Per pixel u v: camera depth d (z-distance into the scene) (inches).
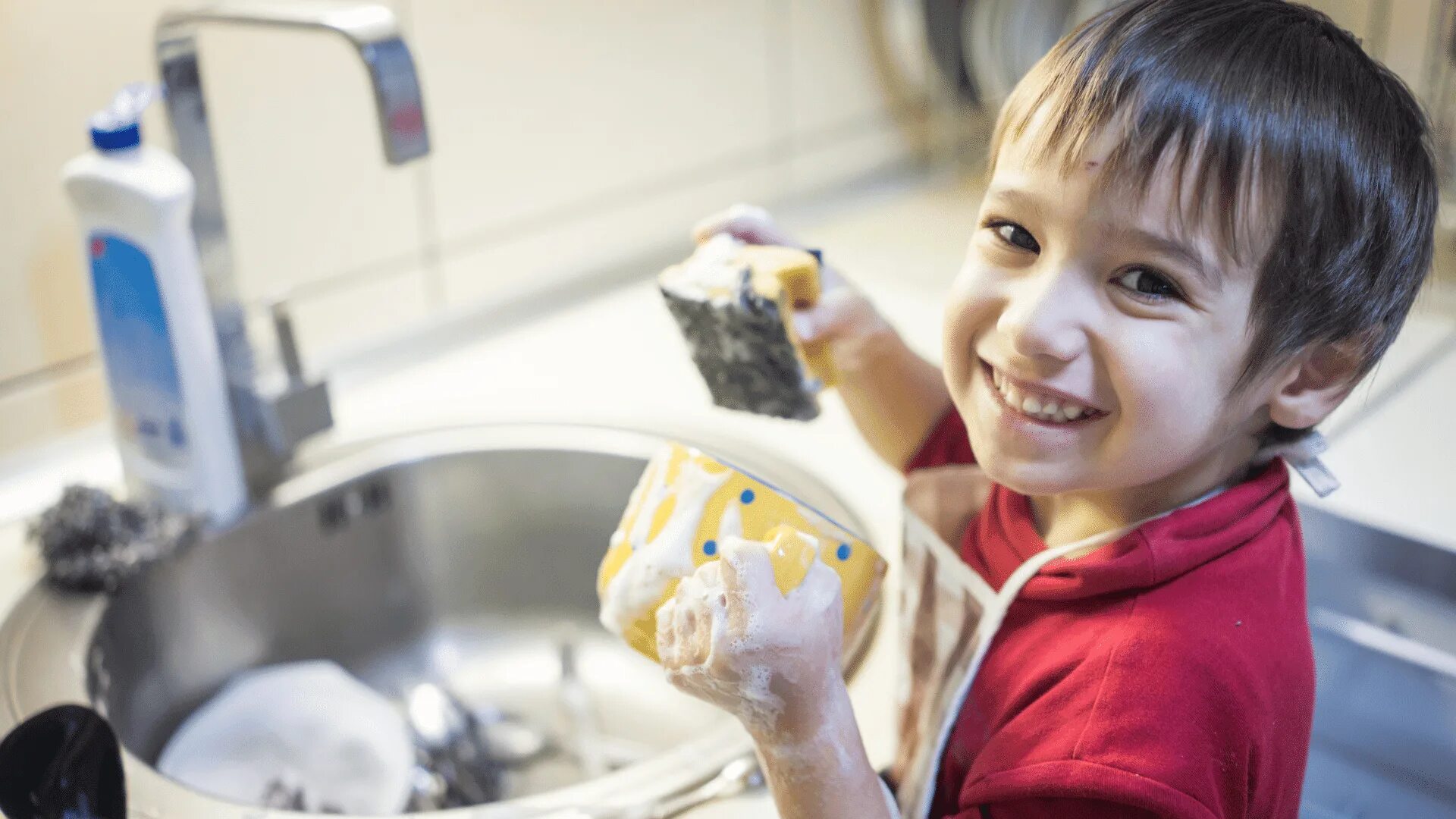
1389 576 31.3
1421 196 20.7
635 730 35.3
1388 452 34.1
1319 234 19.3
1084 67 20.0
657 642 22.0
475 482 38.1
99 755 23.8
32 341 36.0
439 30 41.5
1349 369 21.5
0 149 34.0
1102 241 19.3
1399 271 20.7
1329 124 19.2
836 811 20.4
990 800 21.7
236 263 37.9
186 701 33.6
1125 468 20.5
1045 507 25.3
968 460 28.7
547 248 47.4
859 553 22.1
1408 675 31.6
